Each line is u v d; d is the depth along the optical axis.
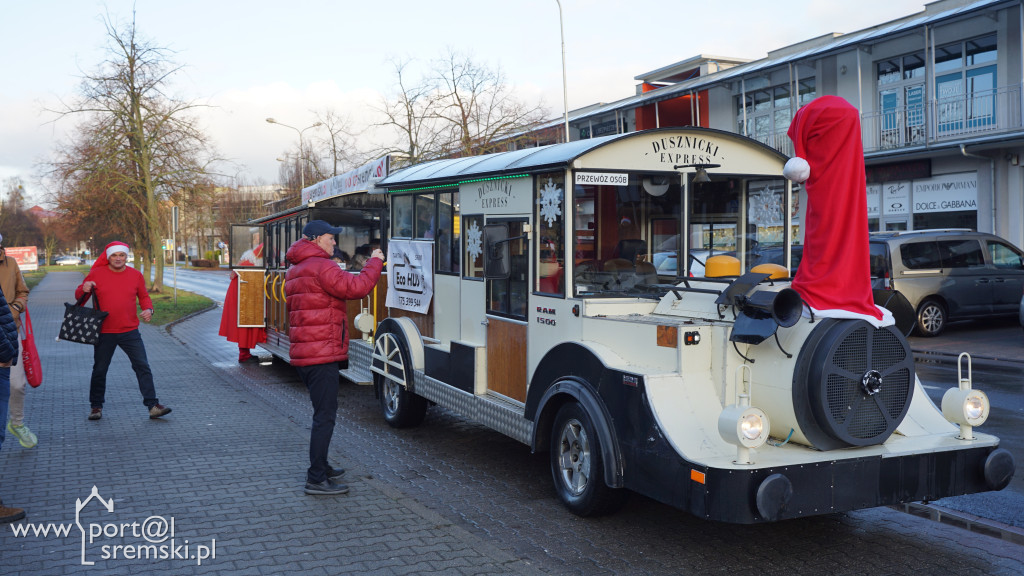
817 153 4.44
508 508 5.58
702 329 4.67
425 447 7.43
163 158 33.78
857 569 4.44
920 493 4.46
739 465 4.09
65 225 37.12
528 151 6.44
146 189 33.72
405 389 7.96
